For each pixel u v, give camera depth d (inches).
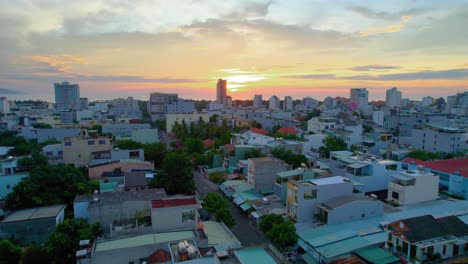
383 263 1207.6
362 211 1622.8
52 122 5344.5
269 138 3592.5
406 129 4682.6
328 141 3449.8
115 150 2797.7
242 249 1109.1
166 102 7775.6
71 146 2810.0
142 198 1583.4
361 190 2110.0
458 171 2288.4
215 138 4456.2
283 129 4594.0
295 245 1432.1
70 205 1947.6
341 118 5182.1
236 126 5634.8
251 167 2283.5
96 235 1358.3
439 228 1285.7
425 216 1338.6
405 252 1251.2
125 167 2439.7
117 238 1248.8
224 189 2389.3
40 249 1314.0
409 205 1836.9
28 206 1822.1
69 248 1266.0
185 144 3880.4
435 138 3511.3
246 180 2480.3
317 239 1380.4
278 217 1545.3
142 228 1333.7
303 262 1395.2
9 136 3912.4
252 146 2930.6
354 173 2224.4
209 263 1066.1
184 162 2239.2
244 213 2048.5
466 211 1699.1
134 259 1143.6
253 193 2197.3
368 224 1551.4
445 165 2461.9
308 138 3631.9
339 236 1397.6
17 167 2429.9
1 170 2373.3
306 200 1653.5
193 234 1296.8
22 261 1272.1
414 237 1229.7
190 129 4736.7
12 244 1417.3
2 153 2970.0
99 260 1115.3
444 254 1237.1
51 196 1887.3
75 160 2817.4
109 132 4788.4
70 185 1979.6
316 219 1651.1
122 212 1524.4
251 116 6806.1
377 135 3991.1
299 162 2541.8
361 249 1305.4
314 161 2691.9
